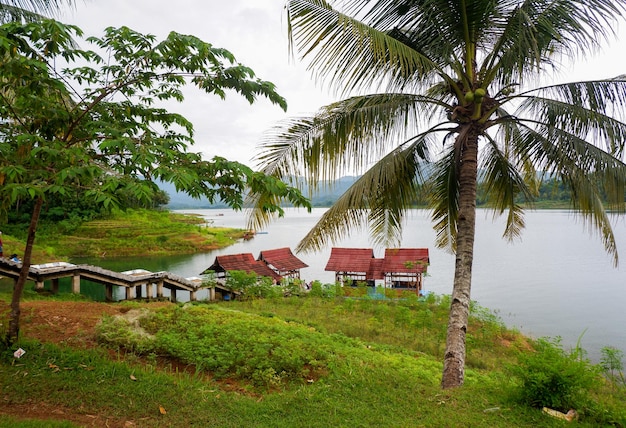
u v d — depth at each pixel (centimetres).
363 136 625
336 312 1577
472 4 554
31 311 810
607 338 1730
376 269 2553
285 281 2133
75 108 525
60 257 3712
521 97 638
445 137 689
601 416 525
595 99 593
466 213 645
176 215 9056
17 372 524
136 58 516
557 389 548
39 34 424
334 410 517
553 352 606
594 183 604
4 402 458
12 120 538
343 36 523
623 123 585
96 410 466
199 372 634
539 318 2036
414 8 565
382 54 519
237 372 634
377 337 1273
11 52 426
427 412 523
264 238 6675
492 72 616
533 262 3841
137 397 502
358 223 662
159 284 1652
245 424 473
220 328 802
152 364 634
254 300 1755
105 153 498
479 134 644
